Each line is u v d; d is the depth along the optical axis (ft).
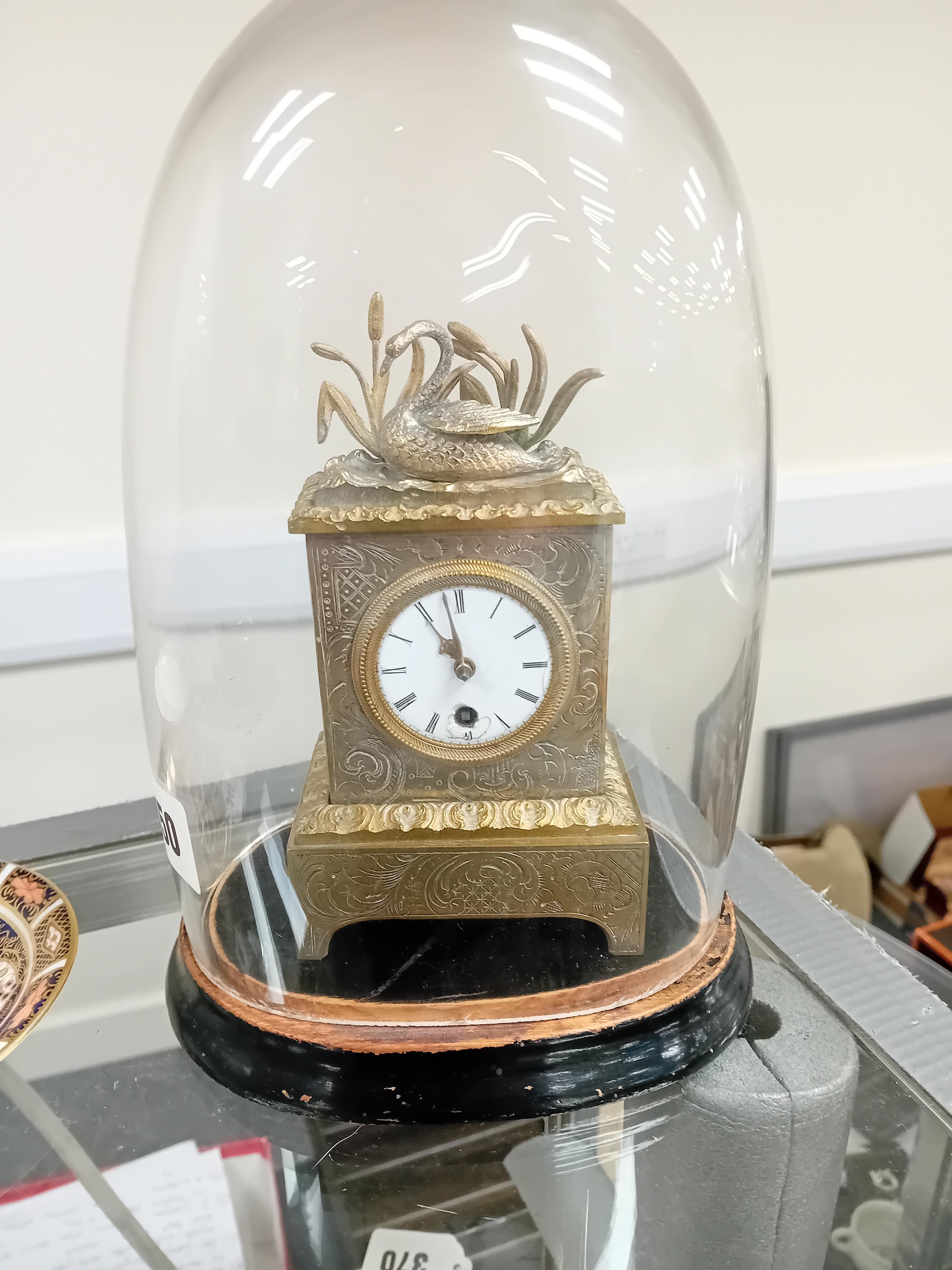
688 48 3.34
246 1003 1.98
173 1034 2.09
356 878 1.99
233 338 2.08
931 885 4.23
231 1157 1.90
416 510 1.80
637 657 2.41
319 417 1.98
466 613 1.87
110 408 3.31
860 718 4.45
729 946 2.16
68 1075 2.04
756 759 4.47
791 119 3.51
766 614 2.88
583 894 2.00
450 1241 1.81
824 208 3.66
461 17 2.02
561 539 1.82
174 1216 1.82
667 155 2.06
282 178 2.02
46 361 3.21
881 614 4.34
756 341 2.19
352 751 1.98
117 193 3.09
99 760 3.73
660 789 2.42
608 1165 1.91
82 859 2.86
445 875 1.99
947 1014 2.21
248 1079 1.88
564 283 2.14
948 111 3.63
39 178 3.02
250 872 2.27
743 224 2.21
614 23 2.15
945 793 4.39
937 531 4.14
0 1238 1.78
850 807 4.59
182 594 2.26
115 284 3.18
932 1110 1.97
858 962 2.40
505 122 2.02
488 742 1.97
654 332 2.13
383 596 1.85
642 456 2.27
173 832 2.19
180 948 2.28
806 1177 1.91
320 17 2.07
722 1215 1.87
